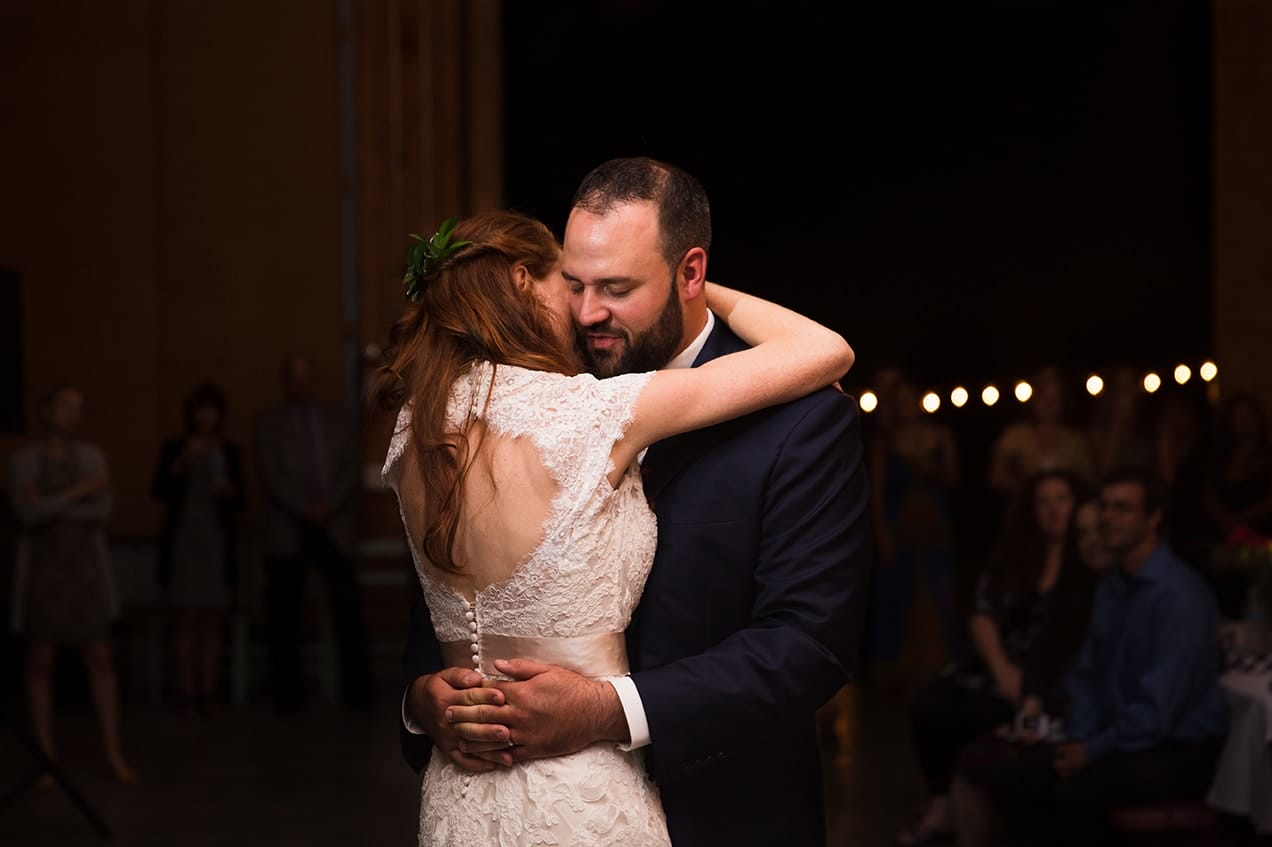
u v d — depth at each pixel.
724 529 1.86
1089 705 3.94
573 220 1.88
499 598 1.79
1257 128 8.57
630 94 14.30
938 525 7.60
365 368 8.91
